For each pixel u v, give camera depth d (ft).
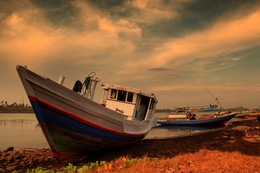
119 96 46.19
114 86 46.21
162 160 26.23
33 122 184.96
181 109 144.36
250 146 37.42
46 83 28.45
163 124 122.83
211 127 106.01
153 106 58.85
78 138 33.50
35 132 96.63
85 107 32.22
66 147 33.68
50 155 40.34
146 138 65.16
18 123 169.78
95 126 33.91
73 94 30.86
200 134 65.92
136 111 46.06
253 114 191.72
